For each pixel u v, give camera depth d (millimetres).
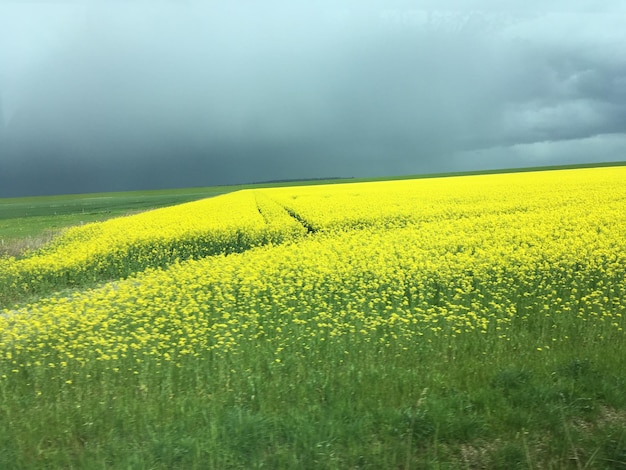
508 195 26594
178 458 4441
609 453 4227
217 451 4441
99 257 15102
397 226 18688
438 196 28562
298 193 44406
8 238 24734
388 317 8375
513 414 4832
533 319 7785
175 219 23688
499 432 4641
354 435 4652
